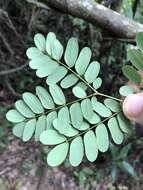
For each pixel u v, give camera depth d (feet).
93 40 1.41
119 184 2.14
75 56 0.46
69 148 0.44
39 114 0.45
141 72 0.46
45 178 2.03
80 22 1.56
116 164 2.06
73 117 0.44
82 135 0.44
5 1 1.90
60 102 0.45
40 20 1.83
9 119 0.44
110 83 1.06
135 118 0.46
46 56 0.46
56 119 0.44
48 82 0.45
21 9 1.88
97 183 2.11
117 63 1.38
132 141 1.97
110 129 0.46
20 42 1.98
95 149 0.44
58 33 1.73
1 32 1.99
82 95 0.45
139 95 0.46
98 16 0.67
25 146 2.03
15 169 2.00
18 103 0.45
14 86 2.17
